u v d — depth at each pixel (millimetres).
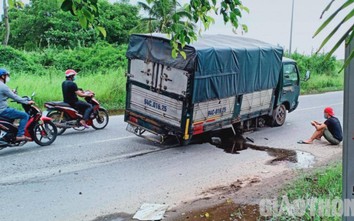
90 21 3506
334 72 27266
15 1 4129
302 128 12250
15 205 5867
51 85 14852
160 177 7402
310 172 7793
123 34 27562
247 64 9797
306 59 27328
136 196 6438
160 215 5699
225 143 10148
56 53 21938
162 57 8766
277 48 10945
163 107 9023
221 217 5602
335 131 10234
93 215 5676
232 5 4504
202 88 8656
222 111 9516
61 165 7730
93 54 21750
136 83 9508
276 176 7617
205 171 7879
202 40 9492
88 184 6855
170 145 9688
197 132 9016
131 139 9969
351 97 2715
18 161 7809
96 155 8492
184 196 6508
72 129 10641
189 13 4406
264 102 11102
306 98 19750
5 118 8070
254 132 11453
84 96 10336
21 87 13891
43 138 9195
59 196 6285
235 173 7816
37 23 27688
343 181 2801
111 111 13812
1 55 18906
